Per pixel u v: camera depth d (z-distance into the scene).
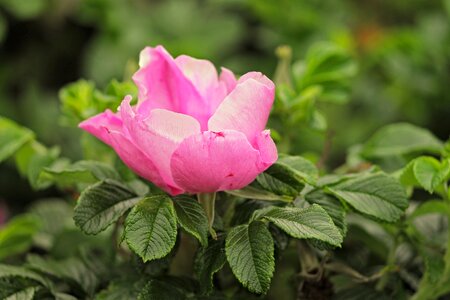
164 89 0.63
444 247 0.71
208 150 0.60
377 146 0.76
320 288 0.68
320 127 0.74
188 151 0.60
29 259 0.72
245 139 0.60
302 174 0.64
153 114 0.60
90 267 0.71
